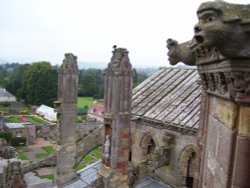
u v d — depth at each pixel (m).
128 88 22.75
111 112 22.62
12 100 199.00
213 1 5.82
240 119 7.09
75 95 30.52
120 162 22.97
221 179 8.02
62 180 30.23
